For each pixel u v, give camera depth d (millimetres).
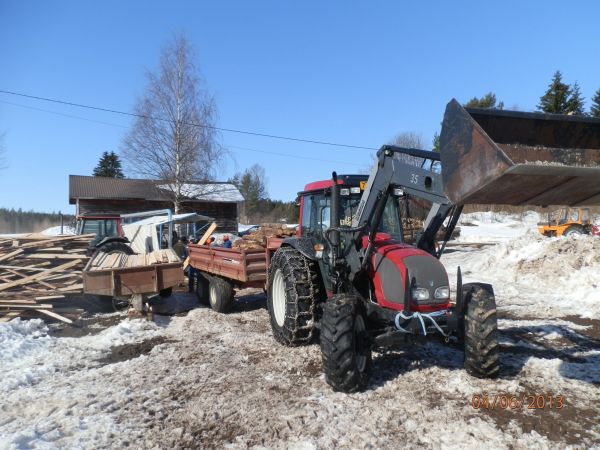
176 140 22703
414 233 5363
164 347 5508
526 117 3252
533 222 39250
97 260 8383
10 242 7863
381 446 3096
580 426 3352
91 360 5121
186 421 3512
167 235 12750
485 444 3096
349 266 4602
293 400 3850
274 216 63688
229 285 7715
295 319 5133
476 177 2668
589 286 8828
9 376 4516
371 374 4188
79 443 3172
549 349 5336
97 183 28438
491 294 4328
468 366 4266
